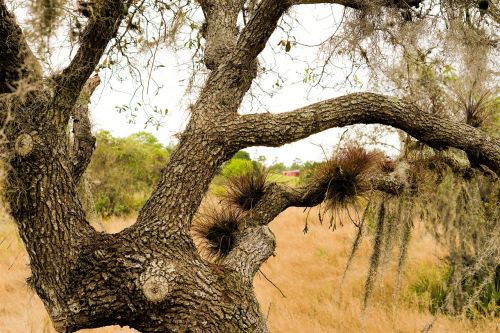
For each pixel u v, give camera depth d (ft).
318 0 8.11
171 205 7.16
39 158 6.15
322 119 7.89
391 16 8.71
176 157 7.63
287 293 22.20
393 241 11.23
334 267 26.35
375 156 10.85
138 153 46.26
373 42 9.25
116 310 6.53
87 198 9.86
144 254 6.67
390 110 8.17
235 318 6.87
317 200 10.16
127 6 6.38
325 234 31.94
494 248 11.24
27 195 6.21
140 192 47.09
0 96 5.58
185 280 6.70
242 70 8.32
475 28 9.14
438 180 10.87
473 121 10.31
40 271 6.51
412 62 9.43
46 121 6.18
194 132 7.75
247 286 7.41
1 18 5.57
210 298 6.78
